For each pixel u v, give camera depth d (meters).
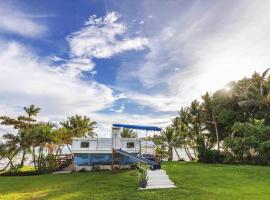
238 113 48.72
